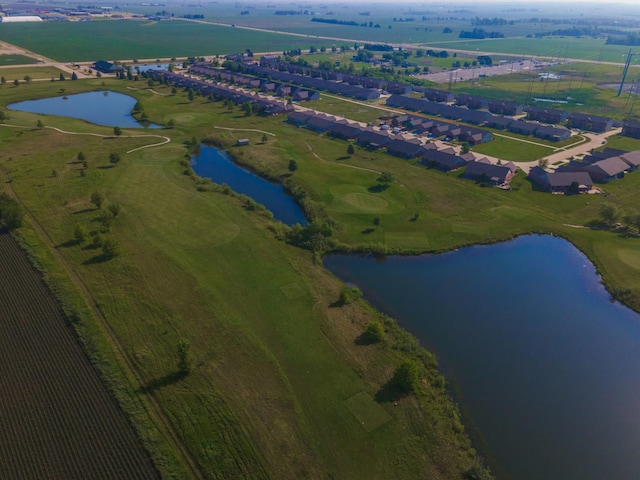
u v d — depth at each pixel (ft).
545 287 285.43
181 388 196.65
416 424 186.91
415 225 349.00
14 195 364.38
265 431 179.42
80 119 598.34
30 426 177.78
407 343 231.30
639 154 473.67
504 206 382.22
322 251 311.06
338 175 439.22
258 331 233.96
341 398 197.26
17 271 268.21
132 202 363.15
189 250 302.25
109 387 194.59
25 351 213.25
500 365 225.35
